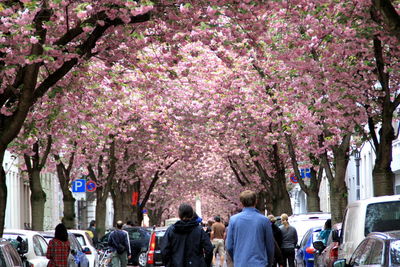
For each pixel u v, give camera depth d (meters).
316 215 27.05
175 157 48.81
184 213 12.05
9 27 14.18
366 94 21.77
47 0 14.45
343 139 26.72
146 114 32.22
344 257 13.76
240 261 10.94
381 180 20.58
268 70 30.11
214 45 18.27
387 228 12.90
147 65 19.81
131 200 48.59
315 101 24.31
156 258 26.44
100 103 27.23
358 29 19.20
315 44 20.64
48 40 16.80
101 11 16.08
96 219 39.97
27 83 15.46
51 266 16.58
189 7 15.42
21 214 54.22
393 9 13.46
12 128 15.70
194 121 41.62
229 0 16.12
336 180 26.73
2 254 11.49
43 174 63.50
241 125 36.31
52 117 21.72
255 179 51.06
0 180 17.42
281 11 19.67
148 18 16.27
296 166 34.47
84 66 19.77
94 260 24.25
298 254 23.20
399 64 20.38
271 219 22.42
